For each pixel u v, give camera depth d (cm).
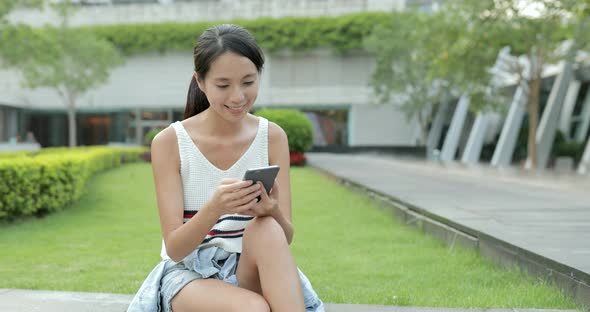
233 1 3350
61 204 759
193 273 184
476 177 1191
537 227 451
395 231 588
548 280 323
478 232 435
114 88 3438
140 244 536
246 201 167
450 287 350
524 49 1652
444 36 1644
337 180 1192
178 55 3381
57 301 261
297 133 1838
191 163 190
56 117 3569
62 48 2725
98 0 3422
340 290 351
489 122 2403
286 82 3338
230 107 174
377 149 3206
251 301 161
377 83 2802
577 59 1666
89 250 504
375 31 2772
